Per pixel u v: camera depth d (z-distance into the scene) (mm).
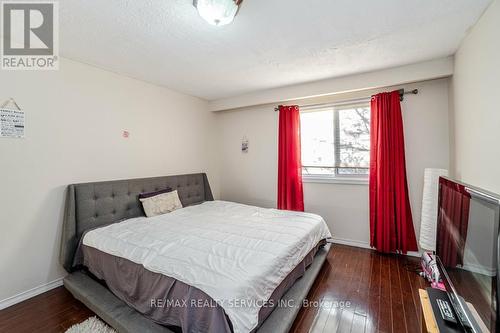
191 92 3590
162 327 1463
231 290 1245
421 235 2512
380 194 2820
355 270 2463
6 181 1946
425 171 2535
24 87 2039
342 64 2539
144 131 3062
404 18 1698
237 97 3789
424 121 2693
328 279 2289
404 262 2623
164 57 2332
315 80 3057
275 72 2764
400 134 2734
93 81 2529
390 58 2396
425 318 1320
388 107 2783
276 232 2143
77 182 2398
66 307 1925
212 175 4242
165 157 3352
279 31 1856
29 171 2072
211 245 1811
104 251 1916
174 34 1890
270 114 3756
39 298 2057
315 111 3410
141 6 1526
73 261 2209
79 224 2275
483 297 967
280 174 3535
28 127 2064
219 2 1365
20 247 2023
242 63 2498
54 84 2227
